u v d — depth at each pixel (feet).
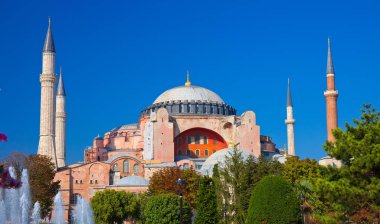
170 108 513.04
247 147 472.85
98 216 295.89
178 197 294.25
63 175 442.50
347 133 147.84
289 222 184.34
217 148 492.95
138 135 521.65
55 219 282.36
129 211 302.04
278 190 186.70
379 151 134.10
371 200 135.64
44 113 451.12
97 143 547.90
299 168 310.65
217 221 211.41
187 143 488.85
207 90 542.16
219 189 230.89
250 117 478.18
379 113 148.77
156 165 448.24
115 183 438.81
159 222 287.89
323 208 186.29
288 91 560.20
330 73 458.91
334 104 453.17
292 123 550.77
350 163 143.84
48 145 446.60
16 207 225.56
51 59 458.09
